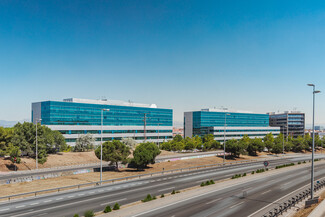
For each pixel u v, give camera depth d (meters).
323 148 154.25
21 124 67.94
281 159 100.81
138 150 67.62
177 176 57.94
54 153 80.94
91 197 37.88
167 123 163.62
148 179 53.91
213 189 43.19
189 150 119.19
